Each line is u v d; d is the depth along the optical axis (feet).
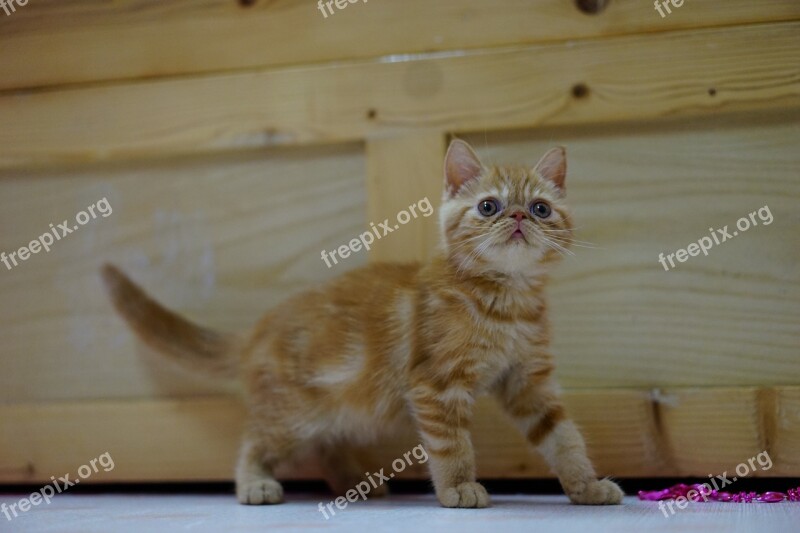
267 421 2.29
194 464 2.43
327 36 2.41
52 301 2.52
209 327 2.48
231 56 2.44
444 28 2.38
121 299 2.40
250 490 2.20
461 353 2.13
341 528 1.85
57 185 2.53
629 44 2.31
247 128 2.44
